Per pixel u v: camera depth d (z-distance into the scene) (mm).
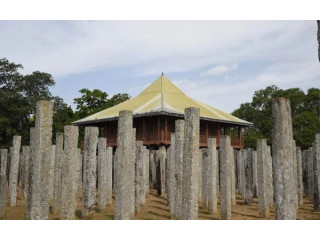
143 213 13055
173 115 33000
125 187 8867
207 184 13391
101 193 12688
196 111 8547
